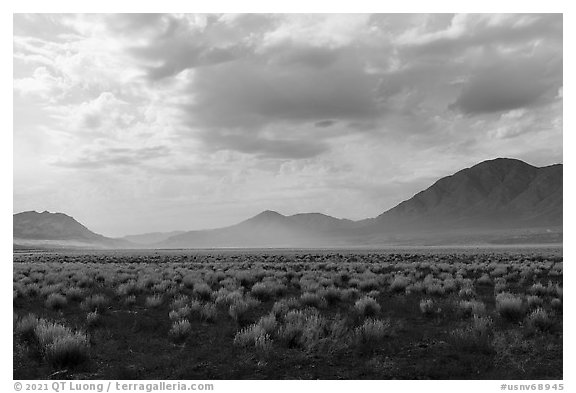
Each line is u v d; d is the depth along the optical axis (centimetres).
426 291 2153
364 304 1619
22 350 1155
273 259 5897
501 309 1515
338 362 1100
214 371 1045
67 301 1889
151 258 6712
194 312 1585
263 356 1116
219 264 4406
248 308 1645
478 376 1012
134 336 1345
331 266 3731
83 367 1068
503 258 5416
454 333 1267
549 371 1033
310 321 1312
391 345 1218
